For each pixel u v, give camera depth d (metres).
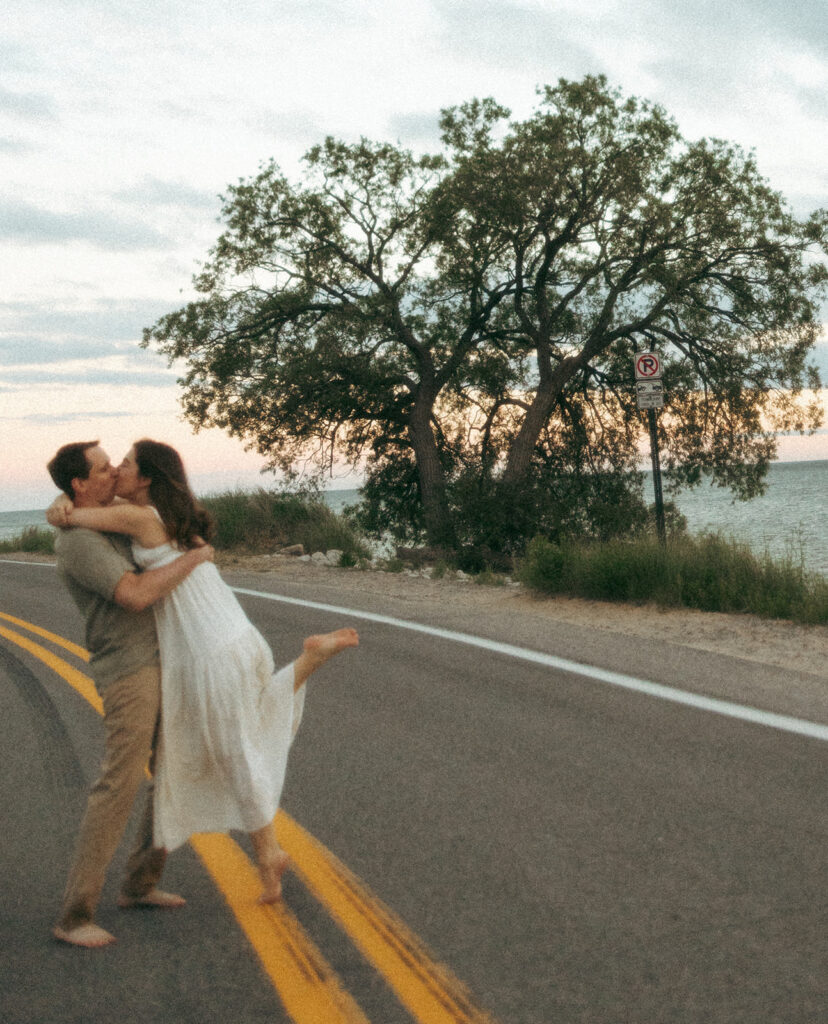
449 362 24.12
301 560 17.81
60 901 3.83
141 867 3.67
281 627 10.16
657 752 5.46
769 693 6.71
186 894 3.85
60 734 6.35
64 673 8.27
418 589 13.46
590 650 8.47
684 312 22.95
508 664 8.00
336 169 23.30
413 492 27.00
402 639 9.27
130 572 3.36
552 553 12.48
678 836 4.24
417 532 26.70
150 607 3.52
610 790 4.87
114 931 3.54
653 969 3.12
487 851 4.16
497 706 6.64
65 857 4.30
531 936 3.38
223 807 3.62
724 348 22.67
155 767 3.53
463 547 21.39
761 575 10.57
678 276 22.02
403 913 3.60
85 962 3.30
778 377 22.39
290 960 3.27
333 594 12.72
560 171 21.70
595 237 22.83
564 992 3.01
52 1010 3.00
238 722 3.49
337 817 4.65
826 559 18.77
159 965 3.27
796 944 3.25
